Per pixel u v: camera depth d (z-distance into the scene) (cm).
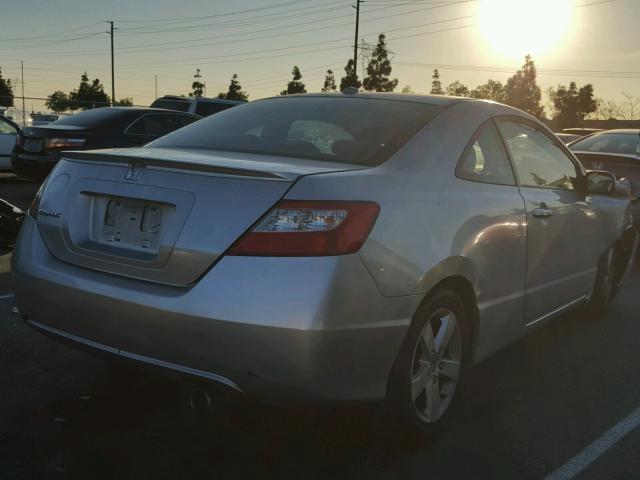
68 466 291
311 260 255
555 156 448
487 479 298
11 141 1353
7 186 1306
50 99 3372
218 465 299
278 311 250
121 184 293
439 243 300
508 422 358
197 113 1577
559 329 530
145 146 359
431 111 354
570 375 432
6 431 320
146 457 303
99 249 293
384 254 273
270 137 345
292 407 267
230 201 266
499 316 360
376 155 312
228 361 257
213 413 349
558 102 9112
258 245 257
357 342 265
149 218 284
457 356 335
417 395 310
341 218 263
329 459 309
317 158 313
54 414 341
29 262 312
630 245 576
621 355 473
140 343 274
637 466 316
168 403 360
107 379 387
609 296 558
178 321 261
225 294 255
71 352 425
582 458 321
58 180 320
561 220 421
